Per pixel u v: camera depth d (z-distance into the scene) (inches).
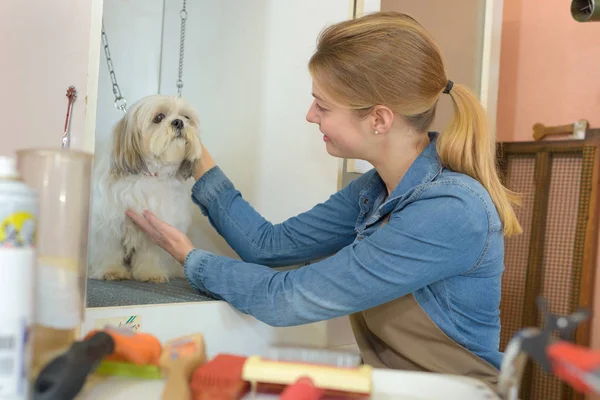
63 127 37.6
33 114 38.9
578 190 84.8
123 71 65.6
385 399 24.5
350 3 58.4
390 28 41.7
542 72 90.4
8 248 18.4
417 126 44.0
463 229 39.5
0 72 39.8
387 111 42.1
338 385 22.8
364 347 48.8
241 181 67.3
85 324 38.4
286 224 54.4
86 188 24.7
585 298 82.2
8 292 18.3
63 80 37.6
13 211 18.6
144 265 57.0
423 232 39.2
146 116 56.7
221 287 45.1
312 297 40.6
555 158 87.9
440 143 44.2
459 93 44.6
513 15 94.3
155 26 67.9
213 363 24.1
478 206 40.4
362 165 63.0
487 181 43.2
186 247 49.9
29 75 39.1
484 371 42.0
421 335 43.4
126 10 65.0
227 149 68.7
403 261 39.4
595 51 84.0
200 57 70.5
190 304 44.1
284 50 62.6
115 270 56.6
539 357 19.0
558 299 85.8
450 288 42.8
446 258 39.6
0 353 18.1
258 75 65.5
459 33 74.4
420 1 69.4
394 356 46.1
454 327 43.0
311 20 60.1
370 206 49.9
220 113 69.4
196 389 22.7
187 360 23.4
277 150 63.7
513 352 20.1
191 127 58.1
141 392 23.6
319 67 43.5
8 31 39.8
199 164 58.5
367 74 41.2
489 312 44.4
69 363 20.6
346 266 40.3
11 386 18.3
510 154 93.0
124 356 24.5
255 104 65.9
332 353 25.2
